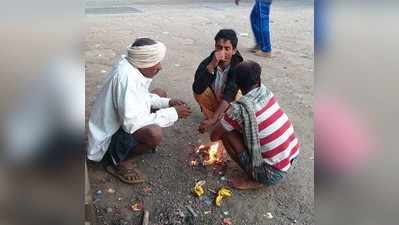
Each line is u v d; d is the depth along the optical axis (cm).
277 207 253
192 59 523
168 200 257
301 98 409
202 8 894
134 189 266
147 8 890
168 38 625
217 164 295
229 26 714
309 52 568
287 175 286
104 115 260
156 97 309
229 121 253
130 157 276
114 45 575
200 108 373
